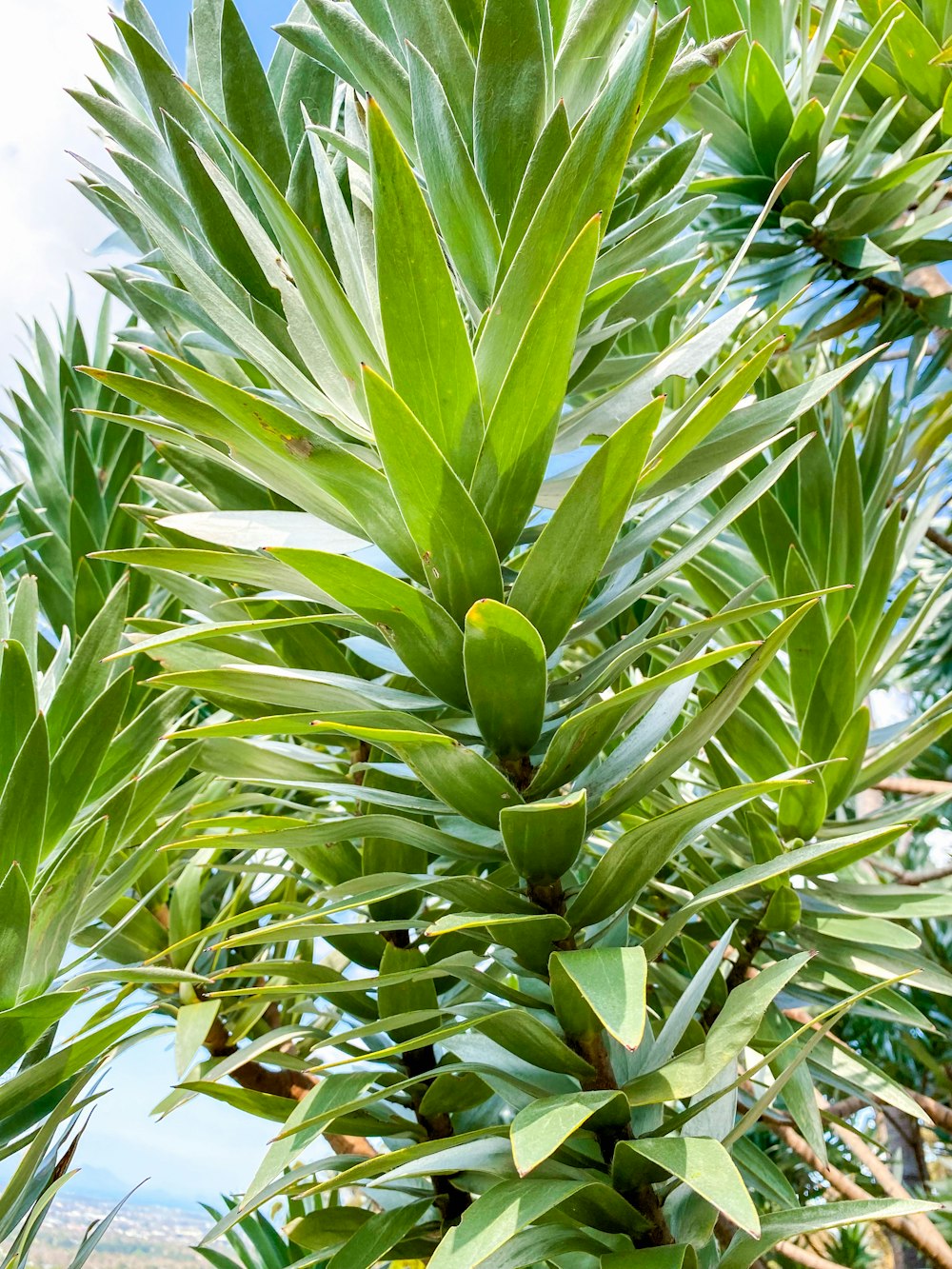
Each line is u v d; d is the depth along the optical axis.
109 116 0.43
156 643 0.30
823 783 0.54
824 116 0.76
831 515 0.64
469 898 0.32
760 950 0.54
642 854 0.30
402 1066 0.43
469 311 0.36
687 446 0.30
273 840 0.32
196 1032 0.45
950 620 1.38
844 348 0.95
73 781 0.42
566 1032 0.32
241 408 0.28
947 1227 0.98
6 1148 0.37
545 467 0.31
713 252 0.85
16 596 0.51
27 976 0.40
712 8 0.78
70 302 0.89
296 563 0.28
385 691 0.33
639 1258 0.26
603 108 0.28
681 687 0.36
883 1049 1.26
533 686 0.30
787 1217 0.29
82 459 0.68
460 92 0.38
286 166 0.43
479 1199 0.26
